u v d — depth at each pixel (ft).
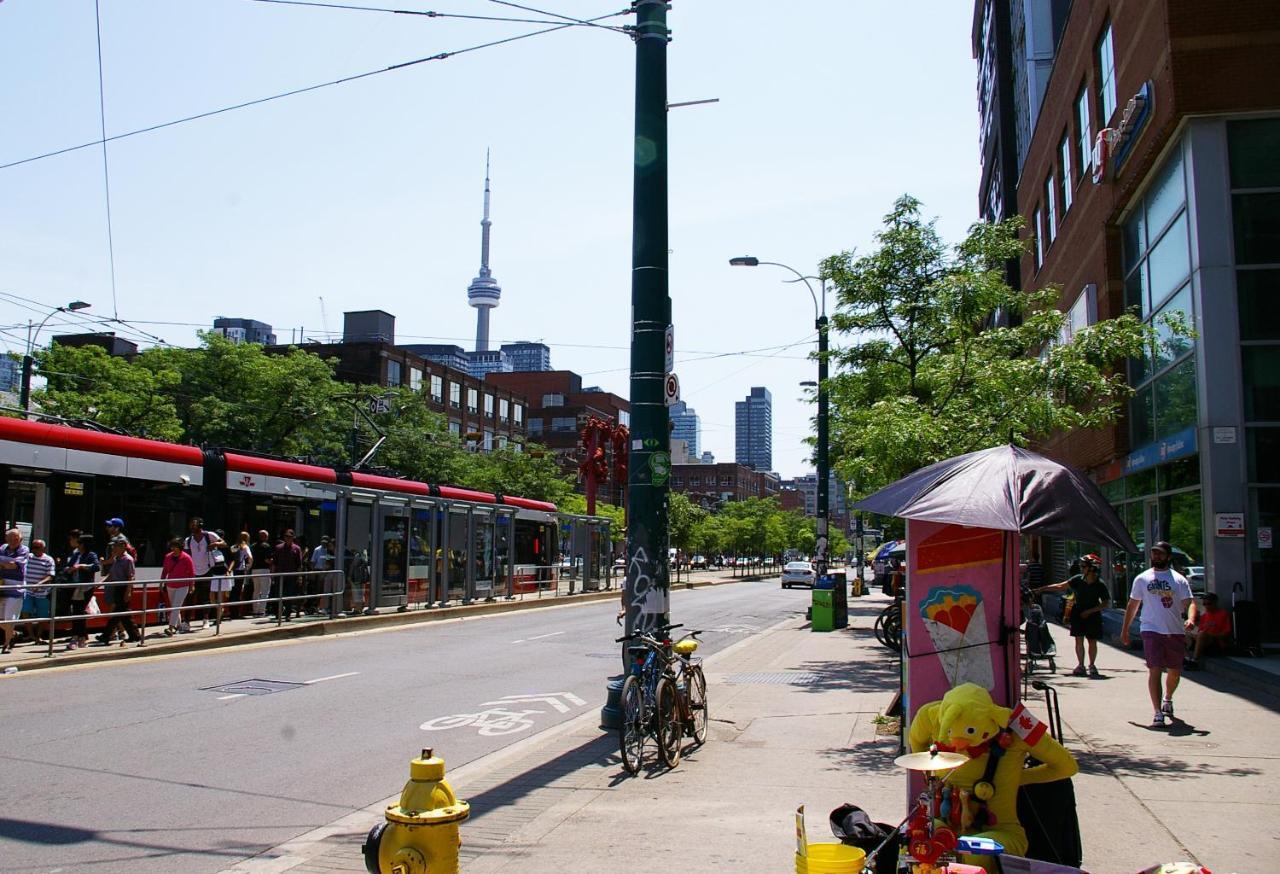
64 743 30.22
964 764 15.21
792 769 26.23
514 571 110.32
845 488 70.13
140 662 49.65
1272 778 24.71
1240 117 52.31
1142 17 58.23
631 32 33.01
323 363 154.81
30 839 20.90
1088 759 27.04
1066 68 82.94
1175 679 32.17
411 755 30.09
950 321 54.49
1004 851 14.17
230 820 22.71
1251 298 51.42
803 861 13.30
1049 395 46.21
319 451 154.30
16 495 54.65
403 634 69.62
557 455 320.91
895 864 14.40
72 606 51.85
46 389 122.83
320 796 25.07
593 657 56.75
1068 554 95.45
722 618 95.66
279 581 65.87
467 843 19.75
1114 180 65.46
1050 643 47.42
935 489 18.78
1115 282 67.92
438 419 192.85
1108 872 17.57
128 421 119.24
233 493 70.38
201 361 142.92
